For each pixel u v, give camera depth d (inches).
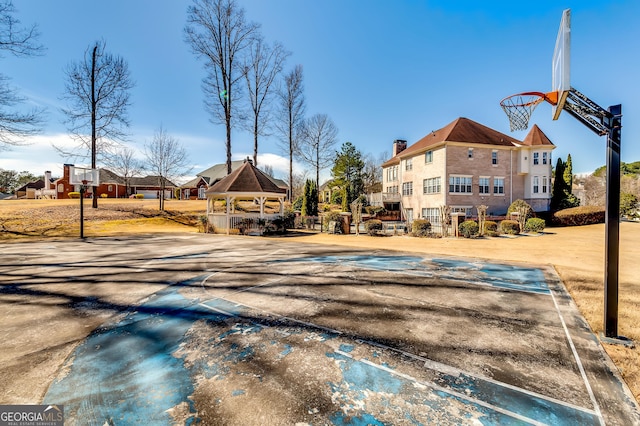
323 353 166.7
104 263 419.8
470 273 362.6
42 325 206.8
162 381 139.8
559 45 224.5
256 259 453.7
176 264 413.7
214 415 116.2
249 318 219.0
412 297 269.1
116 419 114.4
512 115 347.3
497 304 251.0
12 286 303.7
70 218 949.8
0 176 2913.4
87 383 138.3
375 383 138.3
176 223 1082.1
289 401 124.8
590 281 323.3
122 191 2096.5
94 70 1034.1
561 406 123.3
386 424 111.3
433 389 134.0
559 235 794.2
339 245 626.2
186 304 249.9
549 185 1218.6
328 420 113.4
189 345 176.6
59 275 348.8
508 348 173.5
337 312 231.3
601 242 662.5
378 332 195.0
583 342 181.9
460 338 186.5
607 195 189.3
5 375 145.0
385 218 1448.1
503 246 612.7
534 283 317.7
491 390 133.6
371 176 2632.9
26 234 767.1
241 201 1640.0
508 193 1227.2
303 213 1295.5
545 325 207.5
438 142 1171.3
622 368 152.8
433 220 1228.5
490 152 1214.3
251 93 1373.0
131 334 192.2
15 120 696.4
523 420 114.7
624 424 113.3
